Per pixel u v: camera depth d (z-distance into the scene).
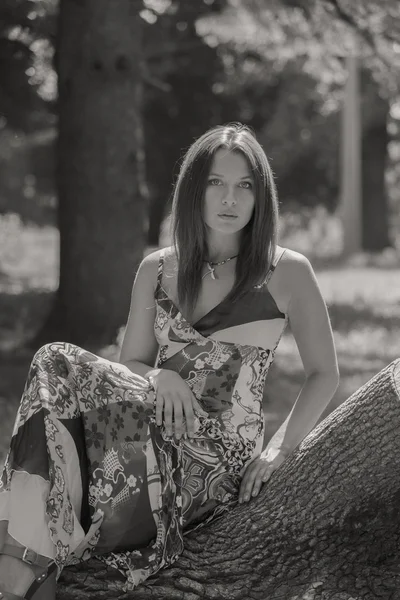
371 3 15.20
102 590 4.39
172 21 21.97
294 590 4.49
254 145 4.65
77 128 15.21
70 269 15.46
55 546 4.19
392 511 4.53
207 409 4.61
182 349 4.67
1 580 4.14
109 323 15.30
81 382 4.36
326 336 4.78
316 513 4.54
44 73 20.20
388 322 19.64
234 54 31.94
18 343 16.02
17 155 43.19
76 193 15.33
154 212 40.16
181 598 4.44
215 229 4.65
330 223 58.25
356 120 39.66
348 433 4.42
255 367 4.66
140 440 4.40
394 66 16.75
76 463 4.30
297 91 39.59
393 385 4.34
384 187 45.41
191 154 4.69
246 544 4.59
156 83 15.68
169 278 4.77
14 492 4.17
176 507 4.50
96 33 15.05
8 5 16.72
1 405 11.02
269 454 4.71
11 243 44.38
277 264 4.71
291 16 16.14
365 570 4.56
